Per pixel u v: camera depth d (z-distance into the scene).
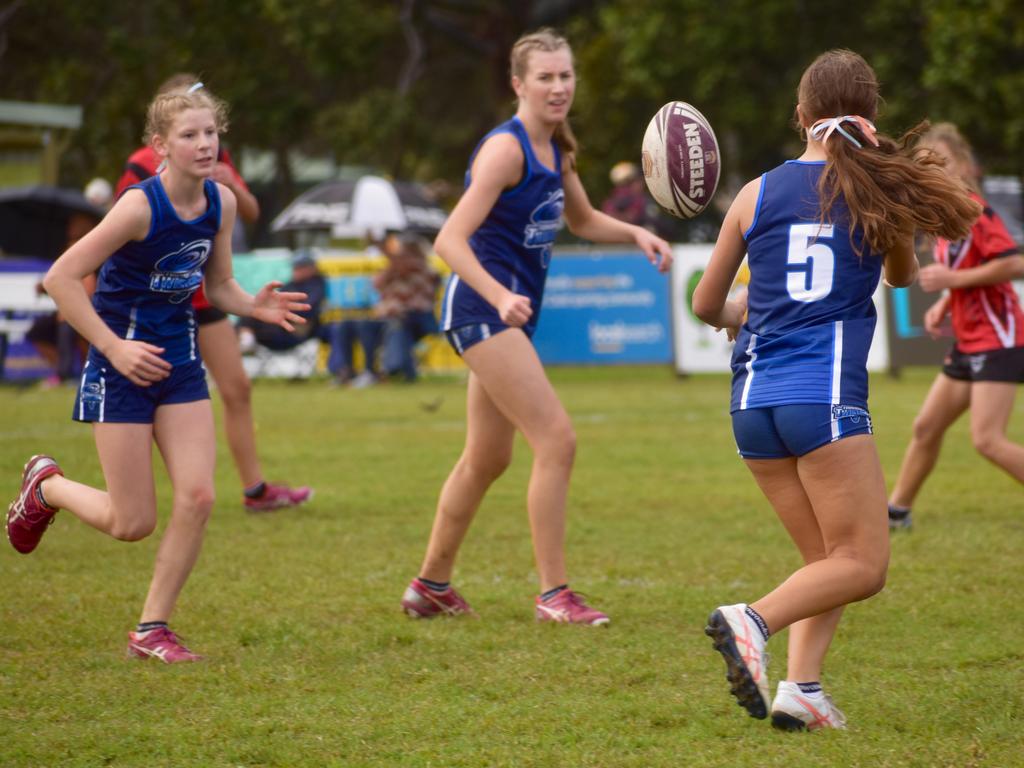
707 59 92.19
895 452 38.66
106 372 17.17
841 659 16.95
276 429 45.41
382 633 18.48
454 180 120.12
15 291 68.56
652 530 26.73
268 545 25.06
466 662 17.06
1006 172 89.25
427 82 121.19
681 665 16.72
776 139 95.56
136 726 14.24
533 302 19.92
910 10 89.44
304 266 66.00
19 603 20.20
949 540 25.14
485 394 19.50
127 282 17.16
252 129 105.69
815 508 13.86
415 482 33.34
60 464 35.19
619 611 19.89
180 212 17.06
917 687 15.63
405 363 66.62
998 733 13.83
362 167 117.69
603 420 48.03
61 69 103.12
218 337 27.86
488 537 26.27
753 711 13.41
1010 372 23.84
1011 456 23.81
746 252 14.62
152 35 106.06
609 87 99.25
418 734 14.02
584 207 20.91
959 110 84.81
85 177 109.44
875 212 13.50
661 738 13.84
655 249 20.89
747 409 14.09
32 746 13.56
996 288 23.80
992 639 17.89
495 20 108.12
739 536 26.03
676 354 67.38
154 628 17.23
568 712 14.70
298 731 14.14
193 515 17.28
